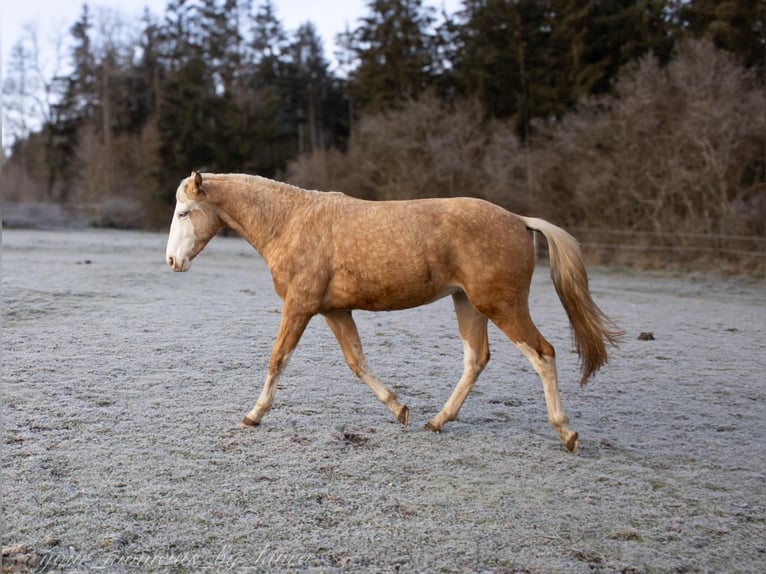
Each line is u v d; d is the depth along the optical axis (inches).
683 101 839.1
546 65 1195.3
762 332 370.9
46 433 177.8
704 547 128.3
